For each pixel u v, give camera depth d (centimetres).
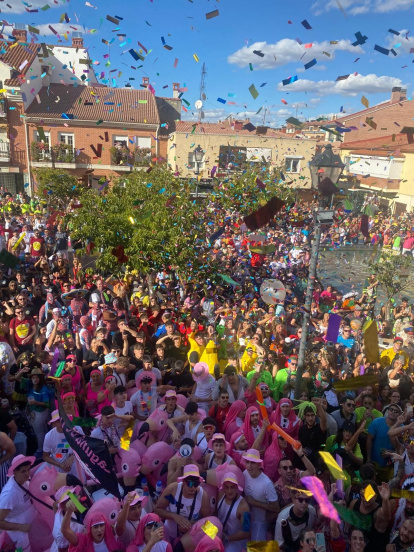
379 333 945
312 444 516
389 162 2894
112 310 864
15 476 396
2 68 2659
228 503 421
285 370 698
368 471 422
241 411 553
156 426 521
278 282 662
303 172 3189
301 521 382
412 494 394
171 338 757
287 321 967
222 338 796
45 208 2102
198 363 632
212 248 1204
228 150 2989
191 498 405
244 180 1702
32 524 404
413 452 475
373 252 1471
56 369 616
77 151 2869
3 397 612
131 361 663
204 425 494
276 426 459
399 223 2231
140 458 485
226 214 1550
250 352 748
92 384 603
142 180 1482
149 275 1099
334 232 1580
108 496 418
